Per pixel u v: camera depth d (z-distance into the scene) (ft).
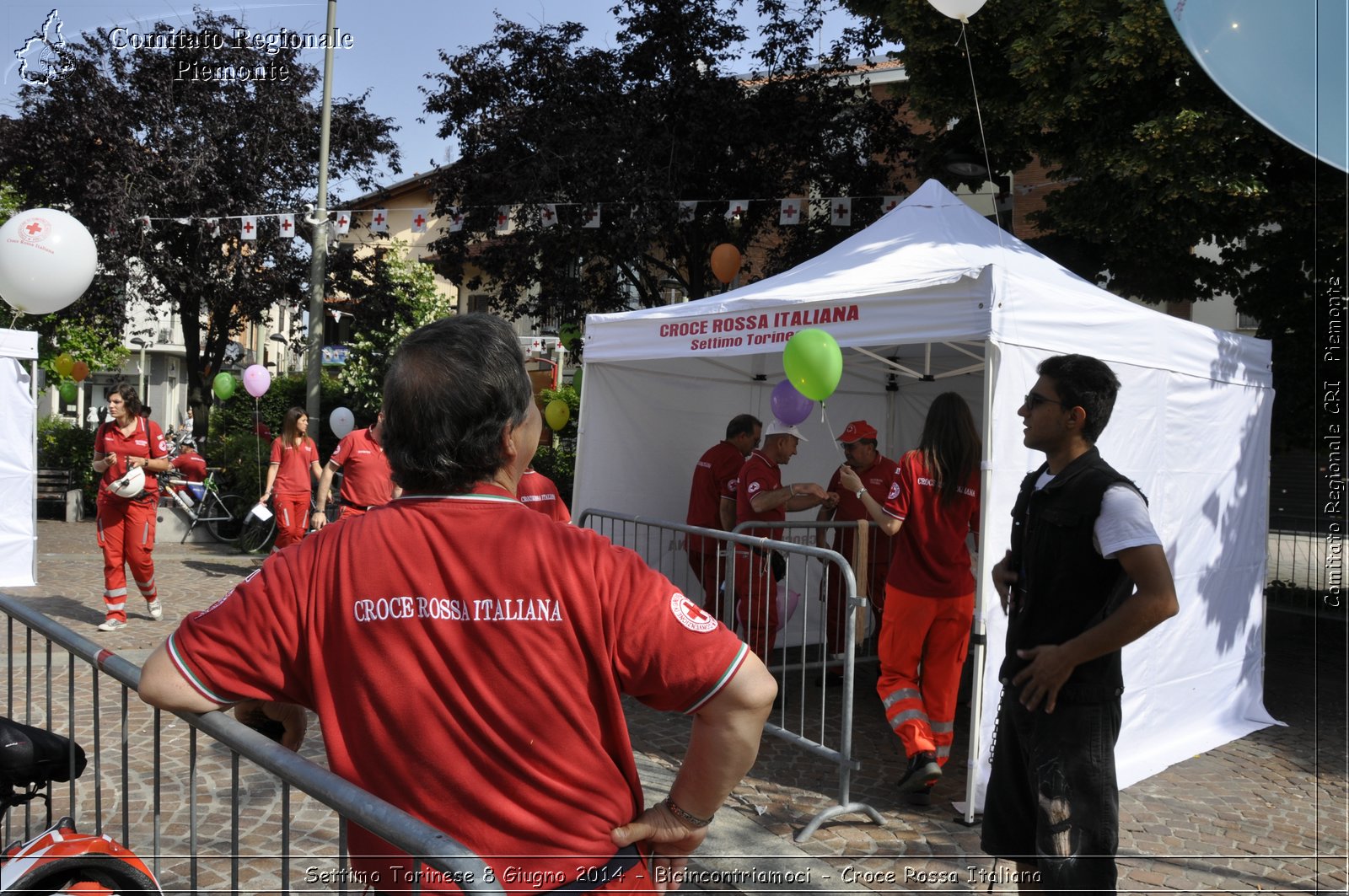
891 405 27.14
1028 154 33.04
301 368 94.84
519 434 4.72
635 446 22.68
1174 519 16.89
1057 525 8.87
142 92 50.49
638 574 4.56
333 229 53.31
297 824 12.37
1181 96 26.23
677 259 46.73
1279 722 19.25
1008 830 9.43
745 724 4.39
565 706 4.30
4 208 60.49
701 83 42.29
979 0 19.08
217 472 45.70
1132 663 16.07
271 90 52.44
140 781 13.83
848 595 13.34
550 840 4.27
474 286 50.52
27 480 29.60
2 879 6.73
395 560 4.41
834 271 18.40
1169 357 16.66
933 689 14.25
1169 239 28.48
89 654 7.50
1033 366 13.87
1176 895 11.67
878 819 13.38
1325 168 25.70
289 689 4.56
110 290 50.78
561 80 43.27
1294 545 32.40
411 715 4.26
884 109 43.80
